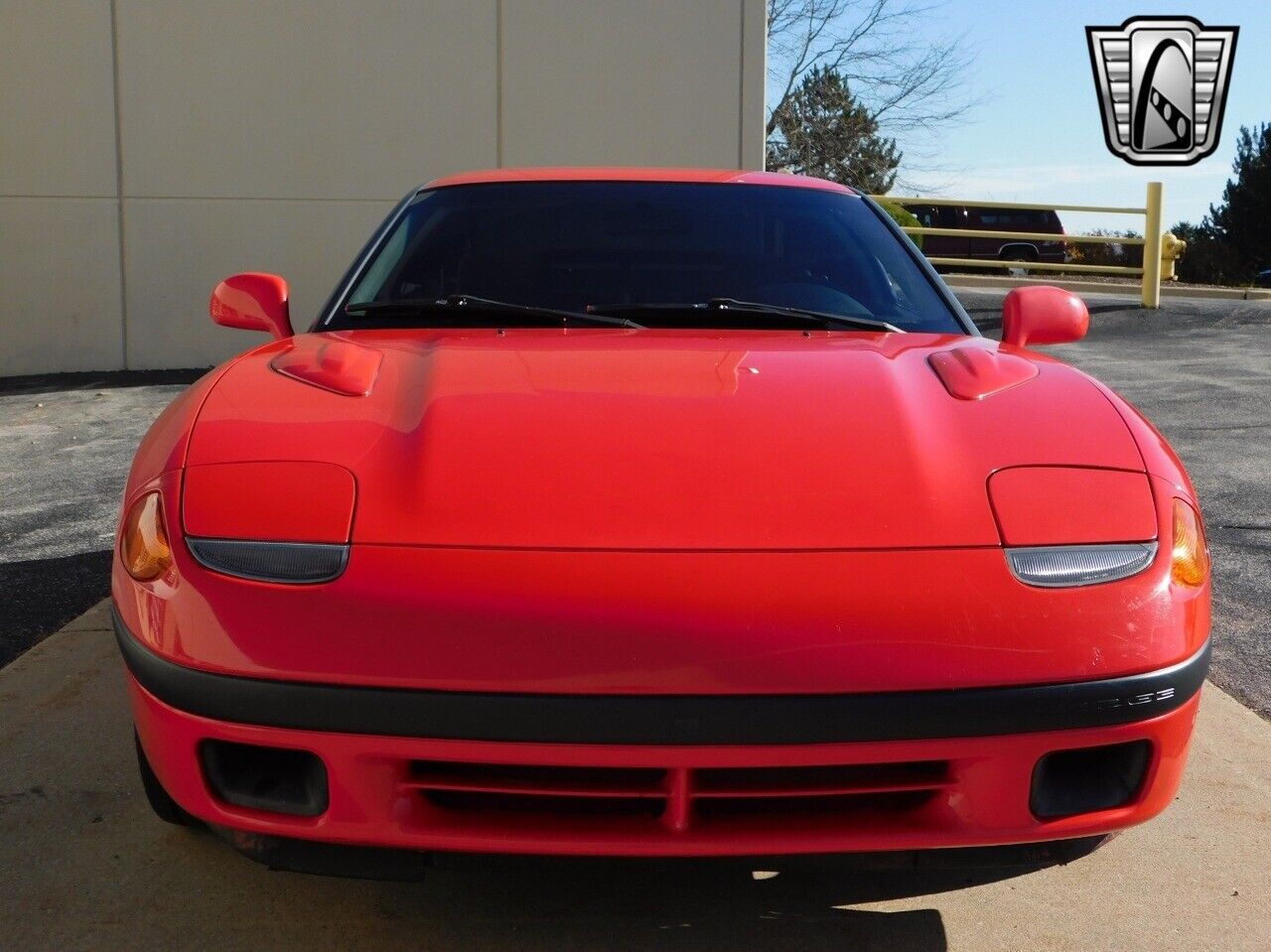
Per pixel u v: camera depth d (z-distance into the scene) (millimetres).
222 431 1938
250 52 9719
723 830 1688
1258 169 39438
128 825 2373
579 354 2240
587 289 2693
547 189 3068
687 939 2000
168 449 1934
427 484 1779
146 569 1787
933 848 1712
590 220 2926
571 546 1686
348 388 2078
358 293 2723
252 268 9977
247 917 2059
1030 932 2033
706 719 1619
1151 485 1877
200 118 9734
